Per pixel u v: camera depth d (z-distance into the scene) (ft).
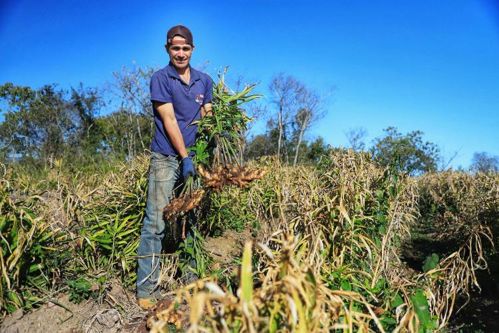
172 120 11.73
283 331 6.47
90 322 10.69
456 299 14.87
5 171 13.32
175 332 9.66
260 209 16.69
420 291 9.74
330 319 7.43
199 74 12.43
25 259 11.50
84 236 12.73
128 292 12.34
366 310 9.41
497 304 14.43
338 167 14.19
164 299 11.34
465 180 34.58
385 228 12.84
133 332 10.62
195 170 12.01
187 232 12.66
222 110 12.39
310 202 11.90
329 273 9.58
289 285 6.39
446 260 11.60
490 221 20.57
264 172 10.83
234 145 12.91
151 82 11.85
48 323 10.71
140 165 18.40
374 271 10.86
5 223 11.19
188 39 11.73
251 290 6.03
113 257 13.12
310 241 10.92
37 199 13.87
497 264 16.71
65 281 12.05
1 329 10.51
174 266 12.55
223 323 6.00
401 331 8.72
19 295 11.10
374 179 13.79
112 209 14.47
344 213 10.68
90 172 28.22
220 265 13.48
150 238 11.96
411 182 17.39
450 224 23.61
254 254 10.87
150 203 12.02
